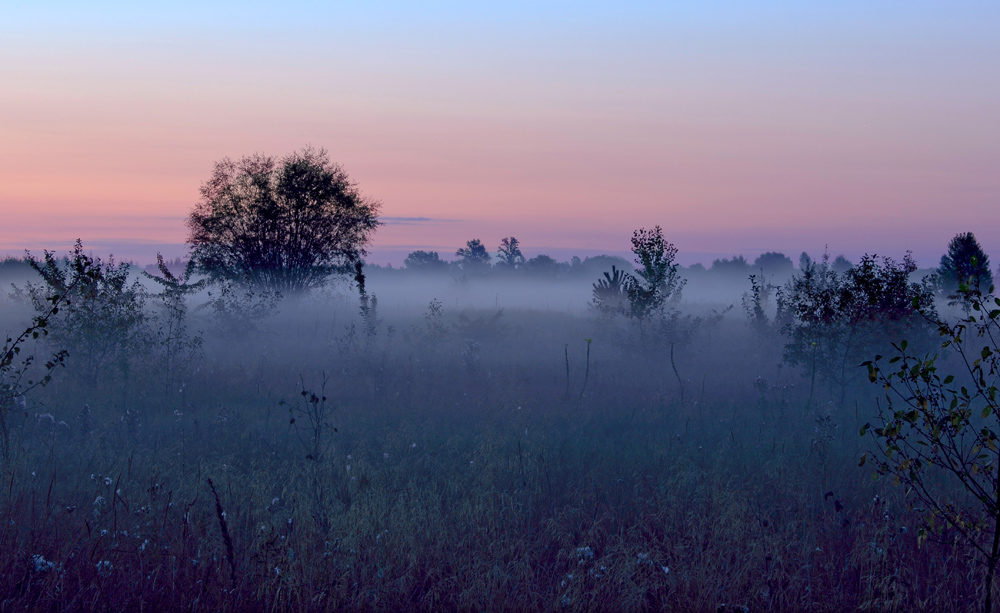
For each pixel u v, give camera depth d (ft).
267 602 14.71
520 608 15.20
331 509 19.70
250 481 22.27
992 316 13.76
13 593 14.94
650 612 15.75
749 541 17.93
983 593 15.51
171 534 17.95
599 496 21.89
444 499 21.52
